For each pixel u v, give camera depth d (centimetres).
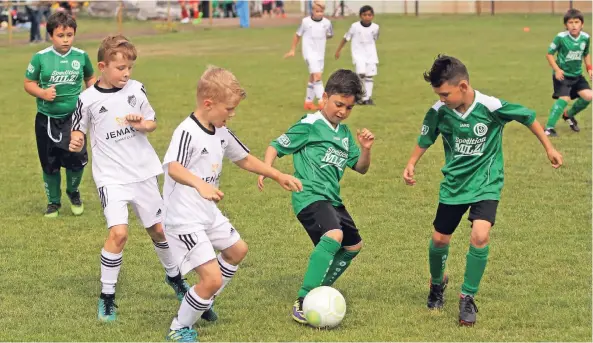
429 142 627
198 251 552
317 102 1739
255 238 812
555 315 606
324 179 611
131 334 576
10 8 3159
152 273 711
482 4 4700
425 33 3362
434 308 624
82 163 895
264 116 1543
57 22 879
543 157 1169
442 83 579
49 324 593
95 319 605
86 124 646
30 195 1005
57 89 882
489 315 608
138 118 625
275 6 4584
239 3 3797
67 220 895
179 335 561
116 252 605
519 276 694
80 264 739
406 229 838
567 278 688
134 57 643
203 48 2878
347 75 611
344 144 619
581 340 559
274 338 567
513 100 1689
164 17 4006
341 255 627
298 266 728
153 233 641
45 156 891
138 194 639
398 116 1533
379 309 623
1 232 843
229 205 938
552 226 841
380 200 954
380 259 745
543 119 1477
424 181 1044
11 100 1780
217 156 570
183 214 558
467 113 589
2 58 2561
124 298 650
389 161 1156
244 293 659
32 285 681
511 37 3120
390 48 2791
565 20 1316
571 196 959
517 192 978
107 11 3981
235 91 552
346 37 1677
